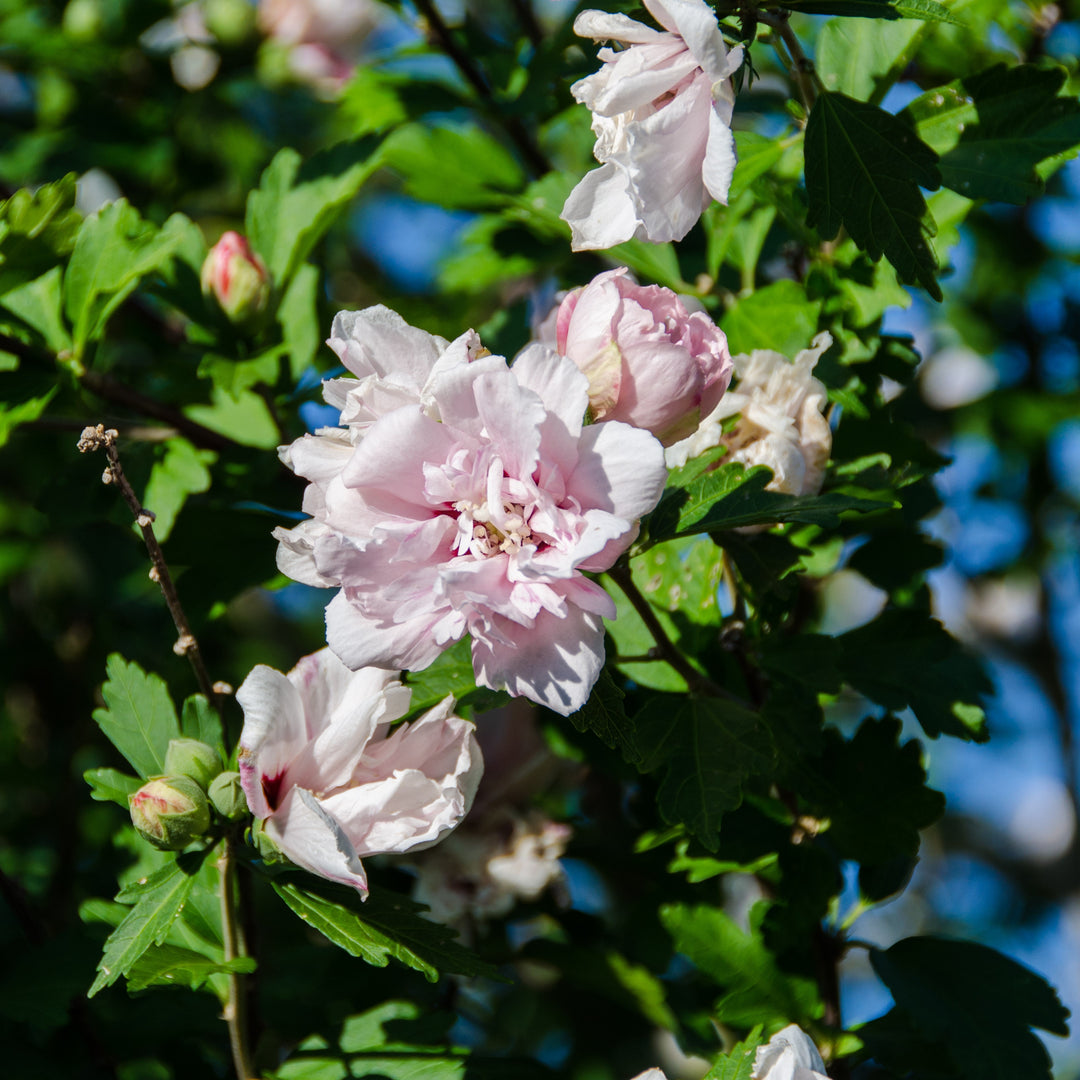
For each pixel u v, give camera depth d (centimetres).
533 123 118
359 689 91
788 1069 92
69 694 129
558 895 108
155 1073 106
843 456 103
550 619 88
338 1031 100
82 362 105
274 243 109
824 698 102
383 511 89
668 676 100
